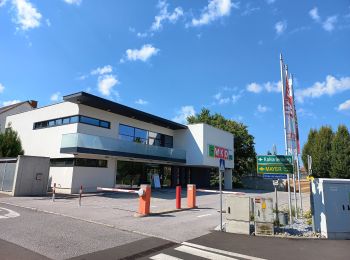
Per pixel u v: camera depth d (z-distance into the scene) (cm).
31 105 3941
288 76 1337
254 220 923
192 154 3120
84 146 2003
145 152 2545
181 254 679
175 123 2981
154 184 2856
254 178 4475
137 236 838
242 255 686
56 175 2217
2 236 762
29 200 1569
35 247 675
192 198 1529
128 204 1557
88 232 852
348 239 883
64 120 2286
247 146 4894
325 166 3250
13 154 2283
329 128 3378
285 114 1257
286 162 1108
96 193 2131
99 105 2245
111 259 621
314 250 744
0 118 3534
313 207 966
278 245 788
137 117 2659
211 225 1049
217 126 4950
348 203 913
